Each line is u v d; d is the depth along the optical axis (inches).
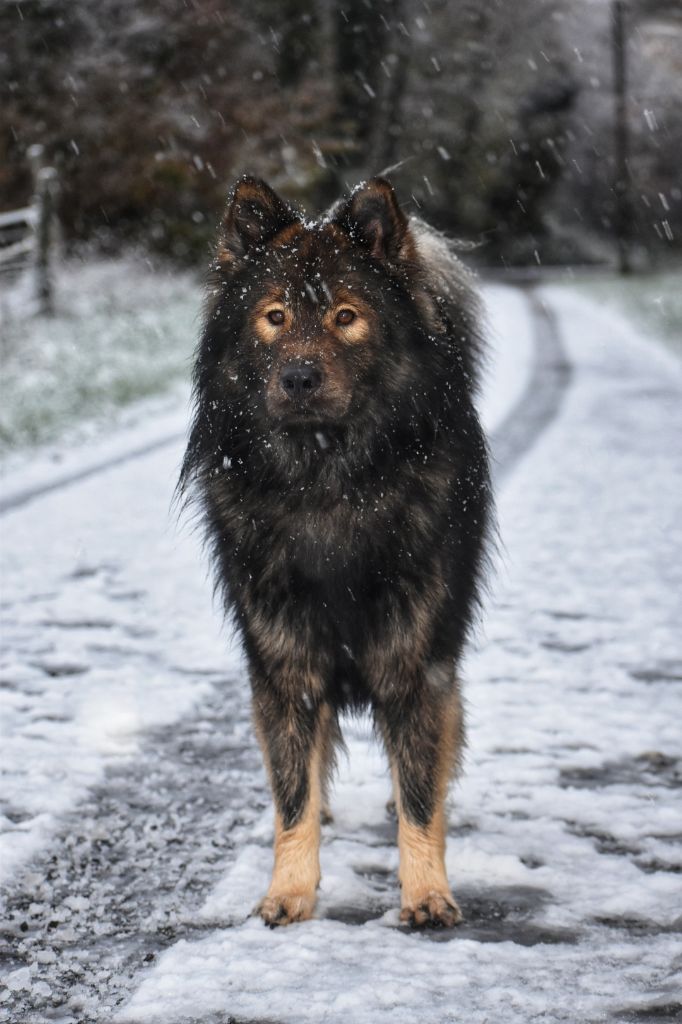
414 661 174.2
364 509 173.3
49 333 914.1
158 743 237.8
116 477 530.3
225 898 171.5
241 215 185.5
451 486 180.4
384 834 199.3
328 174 1542.8
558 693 262.5
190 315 1034.7
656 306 1405.0
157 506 468.4
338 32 1893.5
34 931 162.6
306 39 1734.7
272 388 170.7
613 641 298.8
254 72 1478.8
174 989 143.6
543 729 242.2
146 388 780.0
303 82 1534.2
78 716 250.2
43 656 289.9
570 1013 137.3
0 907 168.7
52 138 1284.4
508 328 1226.0
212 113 1363.2
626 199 2346.2
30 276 994.7
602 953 154.3
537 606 330.3
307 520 174.1
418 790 172.6
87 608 331.3
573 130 2482.8
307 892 168.6
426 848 171.2
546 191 2474.2
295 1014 136.9
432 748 173.5
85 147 1291.8
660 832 195.5
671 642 296.5
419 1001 140.5
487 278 2044.8
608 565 373.7
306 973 148.1
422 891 168.4
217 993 142.6
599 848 190.4
